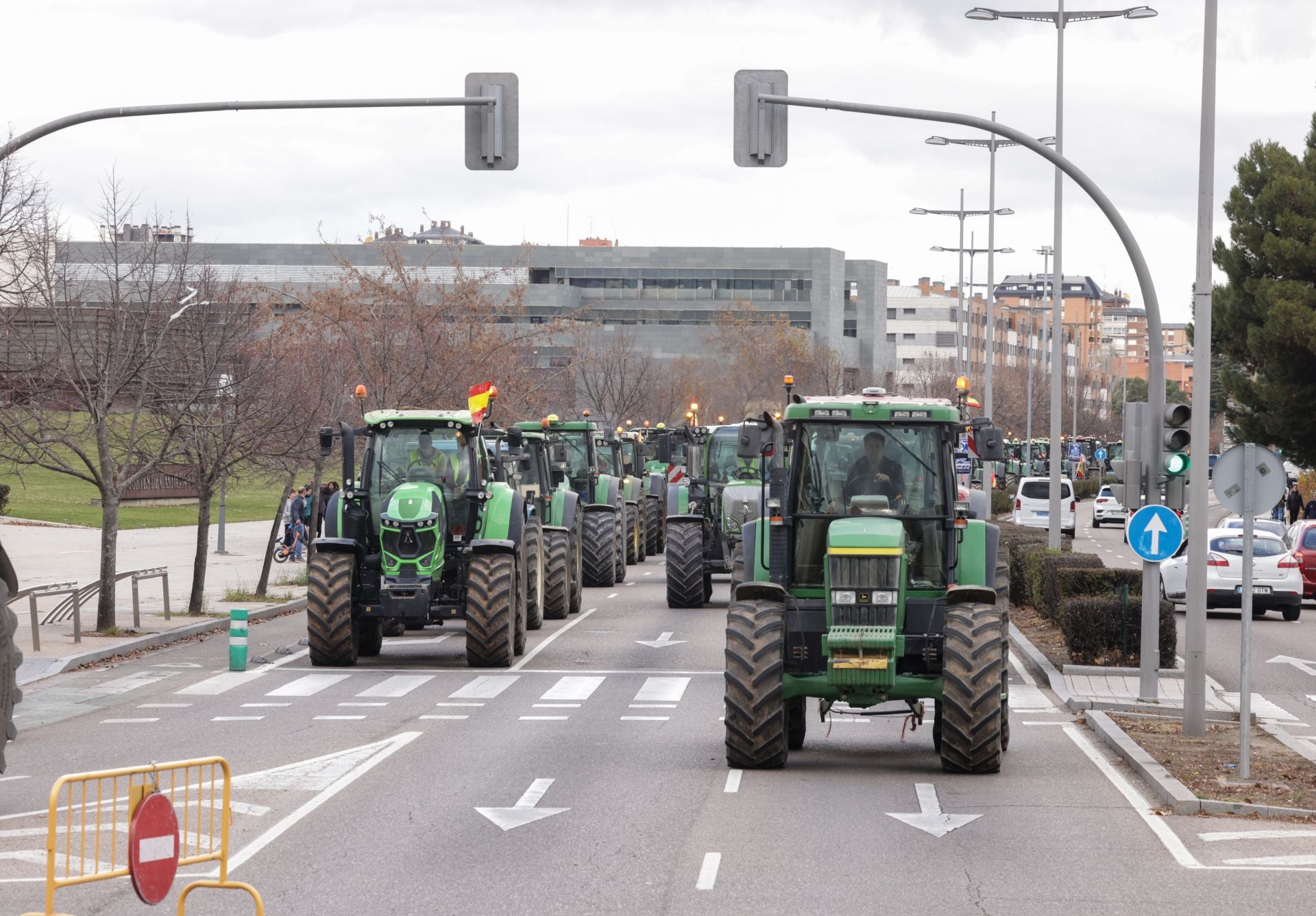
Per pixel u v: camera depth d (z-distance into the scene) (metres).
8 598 17.08
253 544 62.81
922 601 19.14
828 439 19.50
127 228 50.31
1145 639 25.31
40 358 33.34
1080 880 13.41
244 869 13.52
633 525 59.53
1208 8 22.39
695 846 14.52
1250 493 18.70
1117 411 196.88
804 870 13.60
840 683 18.30
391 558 28.05
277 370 42.44
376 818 15.73
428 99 23.69
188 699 24.80
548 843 14.62
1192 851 14.67
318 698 24.92
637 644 32.66
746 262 181.38
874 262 189.50
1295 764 19.58
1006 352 187.75
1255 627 40.59
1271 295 69.75
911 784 18.05
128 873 9.84
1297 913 12.37
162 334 33.72
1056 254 48.44
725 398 125.25
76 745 20.39
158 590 43.31
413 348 55.03
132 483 33.50
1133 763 19.39
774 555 19.25
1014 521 84.81
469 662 28.84
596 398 102.69
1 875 13.28
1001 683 18.95
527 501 35.81
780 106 23.25
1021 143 23.98
